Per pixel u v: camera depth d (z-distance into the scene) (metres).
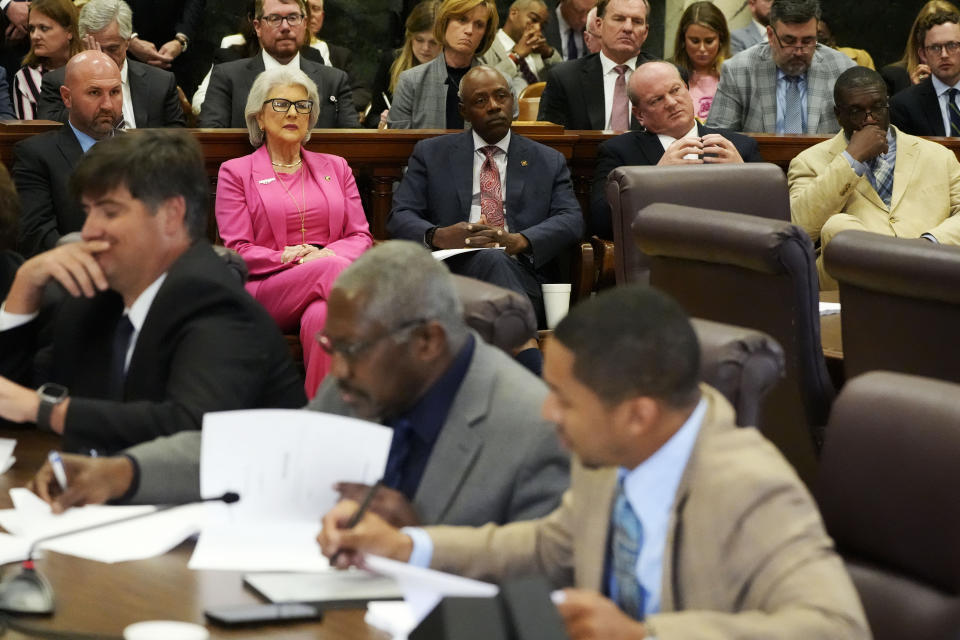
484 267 15.55
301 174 15.55
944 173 16.94
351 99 19.48
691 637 4.25
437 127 19.97
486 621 3.27
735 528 4.60
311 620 5.09
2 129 15.43
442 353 6.14
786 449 9.95
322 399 6.86
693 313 10.26
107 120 15.16
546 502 6.08
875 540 5.29
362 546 5.38
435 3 22.19
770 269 9.21
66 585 5.45
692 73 22.86
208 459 6.01
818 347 9.50
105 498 6.32
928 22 23.59
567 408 4.71
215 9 27.86
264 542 5.88
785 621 4.29
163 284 7.33
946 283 8.66
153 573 5.60
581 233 16.36
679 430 4.77
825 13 32.81
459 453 6.15
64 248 7.47
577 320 4.66
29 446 7.64
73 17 20.06
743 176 13.34
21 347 8.01
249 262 14.97
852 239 9.42
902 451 5.21
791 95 20.45
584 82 20.67
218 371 7.03
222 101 18.86
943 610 4.99
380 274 6.02
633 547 4.98
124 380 7.55
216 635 4.93
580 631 4.30
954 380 8.96
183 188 7.34
